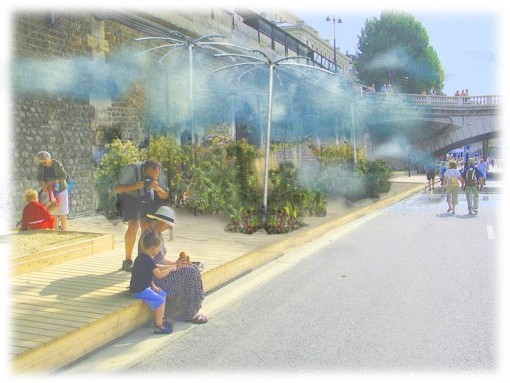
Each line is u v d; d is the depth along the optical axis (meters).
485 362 4.62
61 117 13.07
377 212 17.20
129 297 5.70
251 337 5.30
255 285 7.39
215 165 13.48
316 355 4.80
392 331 5.43
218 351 4.93
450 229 12.92
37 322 4.85
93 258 7.90
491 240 11.09
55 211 9.83
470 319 5.80
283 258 9.33
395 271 8.17
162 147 13.78
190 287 5.70
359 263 8.82
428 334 5.34
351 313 6.05
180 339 5.27
